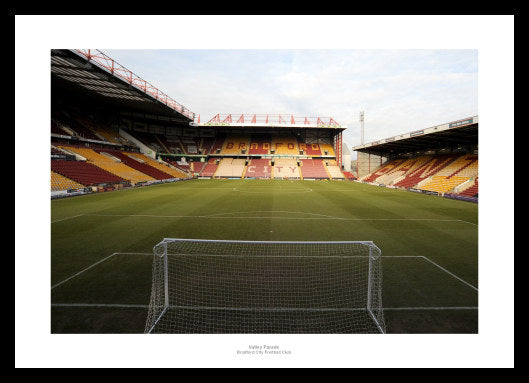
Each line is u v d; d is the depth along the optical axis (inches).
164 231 394.3
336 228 420.5
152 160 1688.0
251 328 164.9
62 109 1280.8
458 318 176.2
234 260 277.9
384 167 1689.2
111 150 1422.2
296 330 163.3
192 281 228.5
